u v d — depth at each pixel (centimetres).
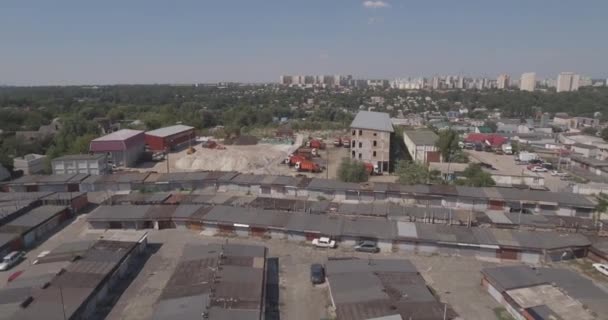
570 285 3228
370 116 9825
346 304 2902
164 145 9512
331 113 18238
